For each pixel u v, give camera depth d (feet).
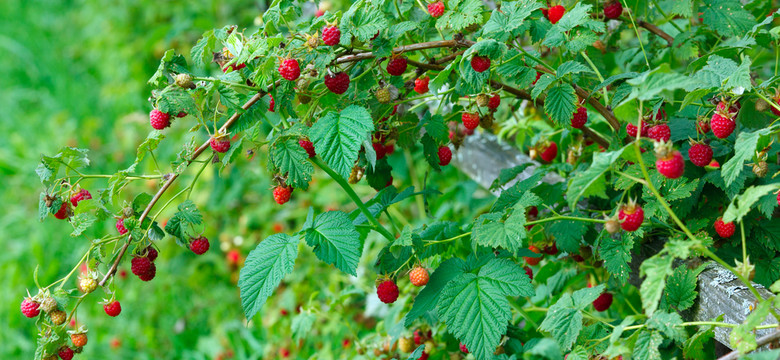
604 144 5.00
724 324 4.06
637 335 4.17
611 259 4.50
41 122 12.01
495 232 4.40
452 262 4.59
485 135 6.15
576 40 4.47
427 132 4.77
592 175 3.95
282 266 4.36
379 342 5.51
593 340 4.33
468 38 4.78
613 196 4.92
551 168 5.06
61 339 4.55
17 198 9.90
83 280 4.54
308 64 4.41
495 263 4.46
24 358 7.09
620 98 4.36
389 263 4.61
